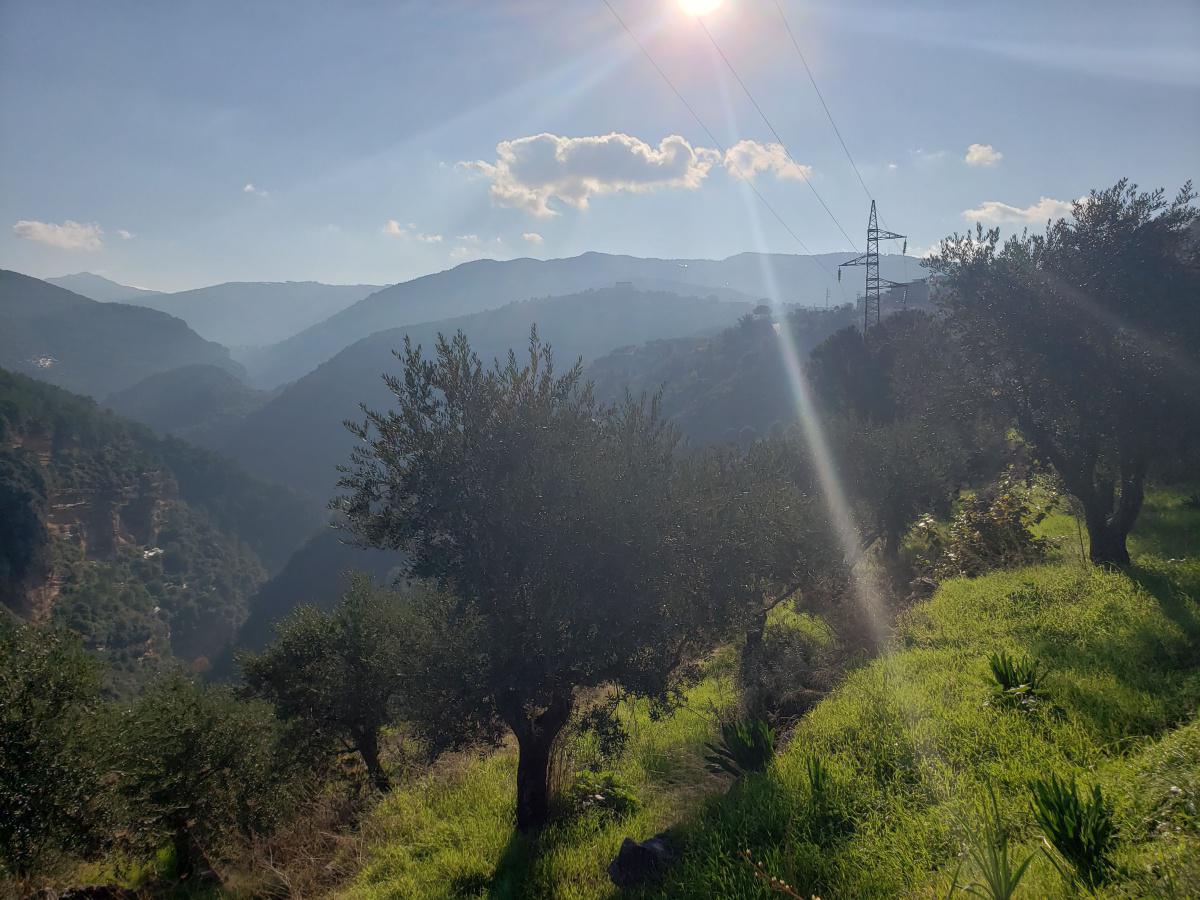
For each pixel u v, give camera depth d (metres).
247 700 15.55
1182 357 10.77
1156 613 8.64
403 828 8.71
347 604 15.37
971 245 13.07
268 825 12.76
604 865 6.49
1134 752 5.23
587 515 7.23
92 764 10.30
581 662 7.32
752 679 10.16
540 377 8.12
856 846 4.93
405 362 7.74
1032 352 11.80
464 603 7.45
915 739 6.36
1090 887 3.68
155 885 10.35
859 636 12.16
